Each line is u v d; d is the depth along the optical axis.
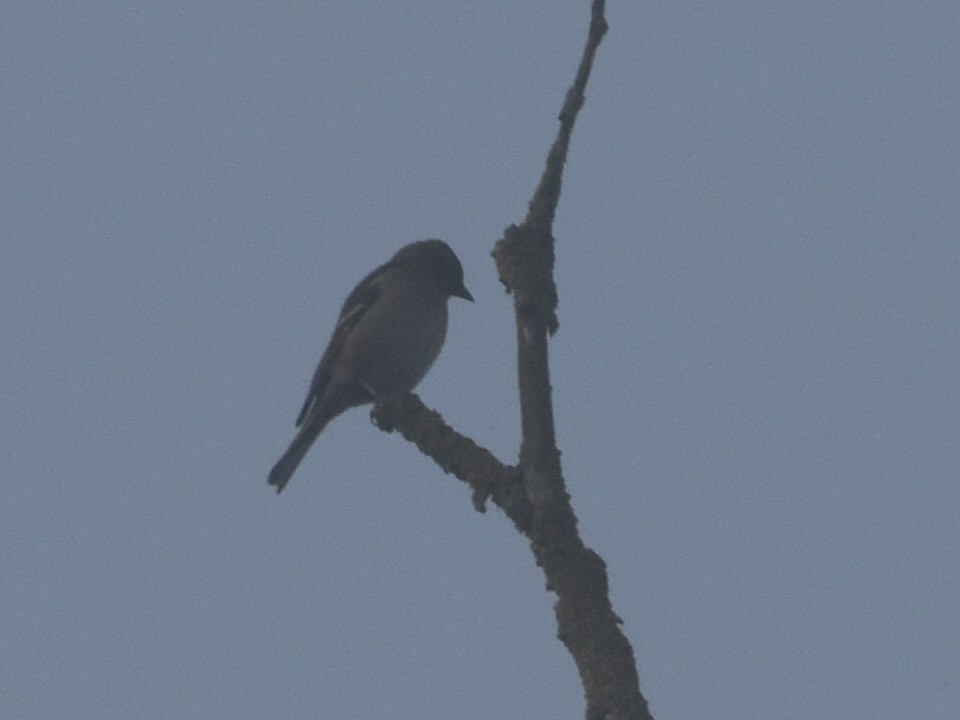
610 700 8.39
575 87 10.32
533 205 10.20
